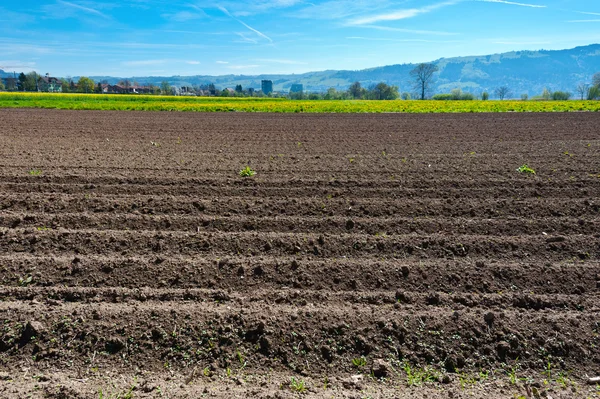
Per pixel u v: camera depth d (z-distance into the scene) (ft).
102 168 33.04
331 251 19.25
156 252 19.01
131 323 13.88
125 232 20.34
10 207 23.73
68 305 14.89
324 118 85.76
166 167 33.71
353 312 14.49
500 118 82.38
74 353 12.91
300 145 47.14
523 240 19.74
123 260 17.76
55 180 29.12
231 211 23.80
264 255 18.93
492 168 33.45
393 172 32.27
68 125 67.82
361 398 11.05
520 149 43.24
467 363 12.68
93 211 23.50
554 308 15.07
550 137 52.75
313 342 13.39
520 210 23.71
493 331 13.65
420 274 17.19
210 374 12.23
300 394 11.21
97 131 59.88
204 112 104.06
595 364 12.51
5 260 17.60
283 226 21.80
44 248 19.06
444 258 18.67
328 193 27.02
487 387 11.67
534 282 16.63
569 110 106.32
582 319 14.07
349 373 12.35
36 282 16.53
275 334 13.57
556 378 12.07
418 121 77.46
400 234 20.92
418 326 13.84
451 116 88.69
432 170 32.76
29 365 12.46
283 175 31.27
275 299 15.61
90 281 16.69
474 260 18.39
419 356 12.97
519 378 12.06
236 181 29.22
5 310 14.32
